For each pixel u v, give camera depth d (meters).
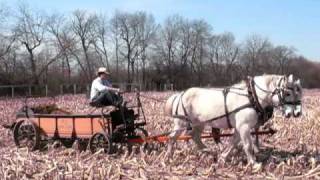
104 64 87.94
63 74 79.94
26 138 16.00
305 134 17.66
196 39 95.62
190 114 13.91
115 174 11.84
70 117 15.01
